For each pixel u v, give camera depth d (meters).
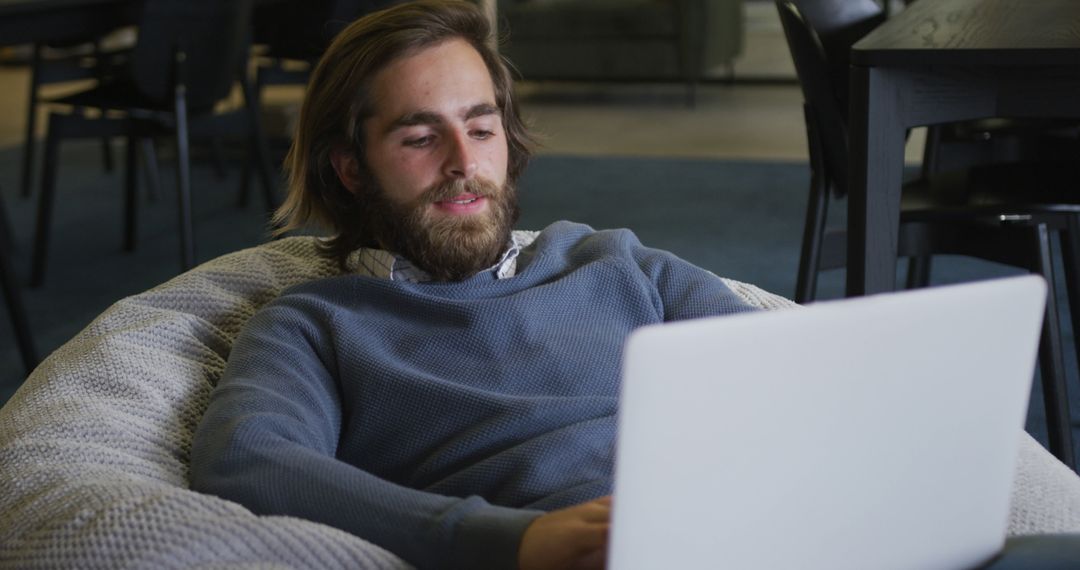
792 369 1.14
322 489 1.71
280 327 2.12
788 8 3.36
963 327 1.23
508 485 1.91
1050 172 3.43
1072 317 3.22
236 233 6.44
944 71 2.84
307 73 6.66
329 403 2.06
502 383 2.07
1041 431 3.68
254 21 6.66
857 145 2.89
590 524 1.47
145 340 2.28
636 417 1.09
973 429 1.29
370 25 2.17
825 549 1.24
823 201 3.53
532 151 2.52
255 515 1.71
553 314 2.15
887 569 1.29
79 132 5.41
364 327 2.13
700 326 1.09
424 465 2.00
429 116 2.10
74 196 7.63
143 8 4.99
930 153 4.55
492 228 2.16
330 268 2.66
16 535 1.67
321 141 2.26
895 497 1.26
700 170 7.64
